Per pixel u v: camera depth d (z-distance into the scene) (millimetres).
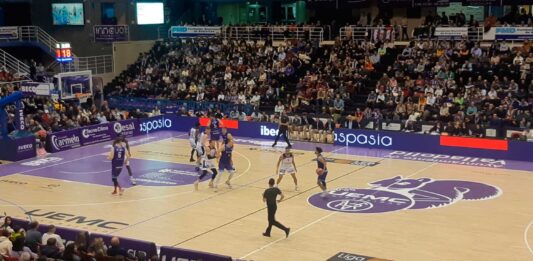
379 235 18719
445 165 28078
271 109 37312
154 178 26125
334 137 33031
